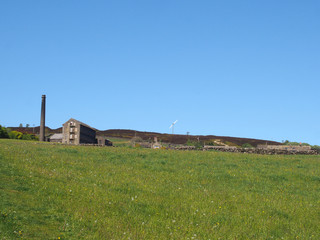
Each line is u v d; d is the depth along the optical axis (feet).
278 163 106.32
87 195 57.47
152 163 96.89
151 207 55.52
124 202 57.06
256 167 98.02
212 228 48.11
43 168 74.43
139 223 47.88
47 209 47.75
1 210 43.04
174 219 51.16
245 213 57.47
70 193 57.21
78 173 75.10
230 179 83.61
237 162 104.53
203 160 105.40
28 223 41.55
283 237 48.80
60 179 65.87
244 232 48.60
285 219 57.00
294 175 90.17
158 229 46.37
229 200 64.64
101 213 49.73
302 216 58.95
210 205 59.77
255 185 79.61
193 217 52.80
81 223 44.65
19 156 86.38
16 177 60.90
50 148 113.39
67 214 47.03
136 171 84.28
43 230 40.57
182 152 122.21
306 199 70.85
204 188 73.31
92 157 100.78
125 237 41.75
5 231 37.60
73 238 39.88
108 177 74.59
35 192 54.24
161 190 67.51
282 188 78.74
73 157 97.09
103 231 42.98
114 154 108.06
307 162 110.22
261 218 55.67
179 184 75.05
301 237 49.08
